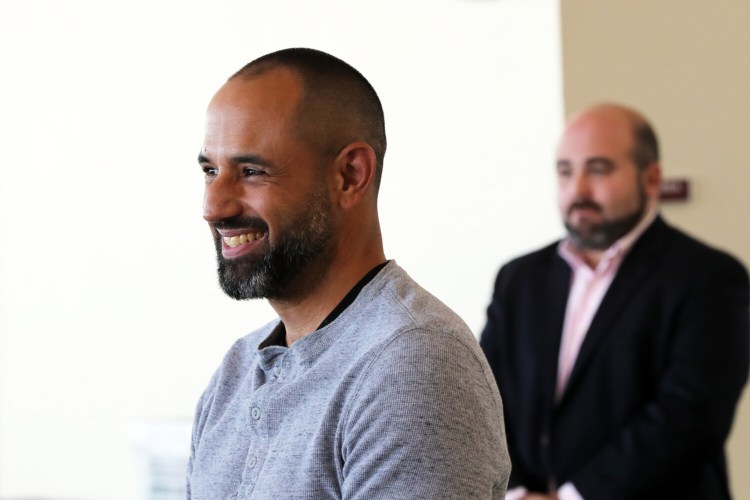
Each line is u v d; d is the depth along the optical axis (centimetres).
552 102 662
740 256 520
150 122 763
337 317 192
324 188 192
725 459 379
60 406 802
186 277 766
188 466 219
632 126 393
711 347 366
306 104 191
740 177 521
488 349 408
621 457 361
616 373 375
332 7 702
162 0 748
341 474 179
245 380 209
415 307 187
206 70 746
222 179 190
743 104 521
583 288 393
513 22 664
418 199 686
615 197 387
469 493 174
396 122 688
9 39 782
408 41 684
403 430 172
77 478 802
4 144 793
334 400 181
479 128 676
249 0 724
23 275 801
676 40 528
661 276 377
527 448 389
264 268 190
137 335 780
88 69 771
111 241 779
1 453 814
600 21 535
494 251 678
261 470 188
